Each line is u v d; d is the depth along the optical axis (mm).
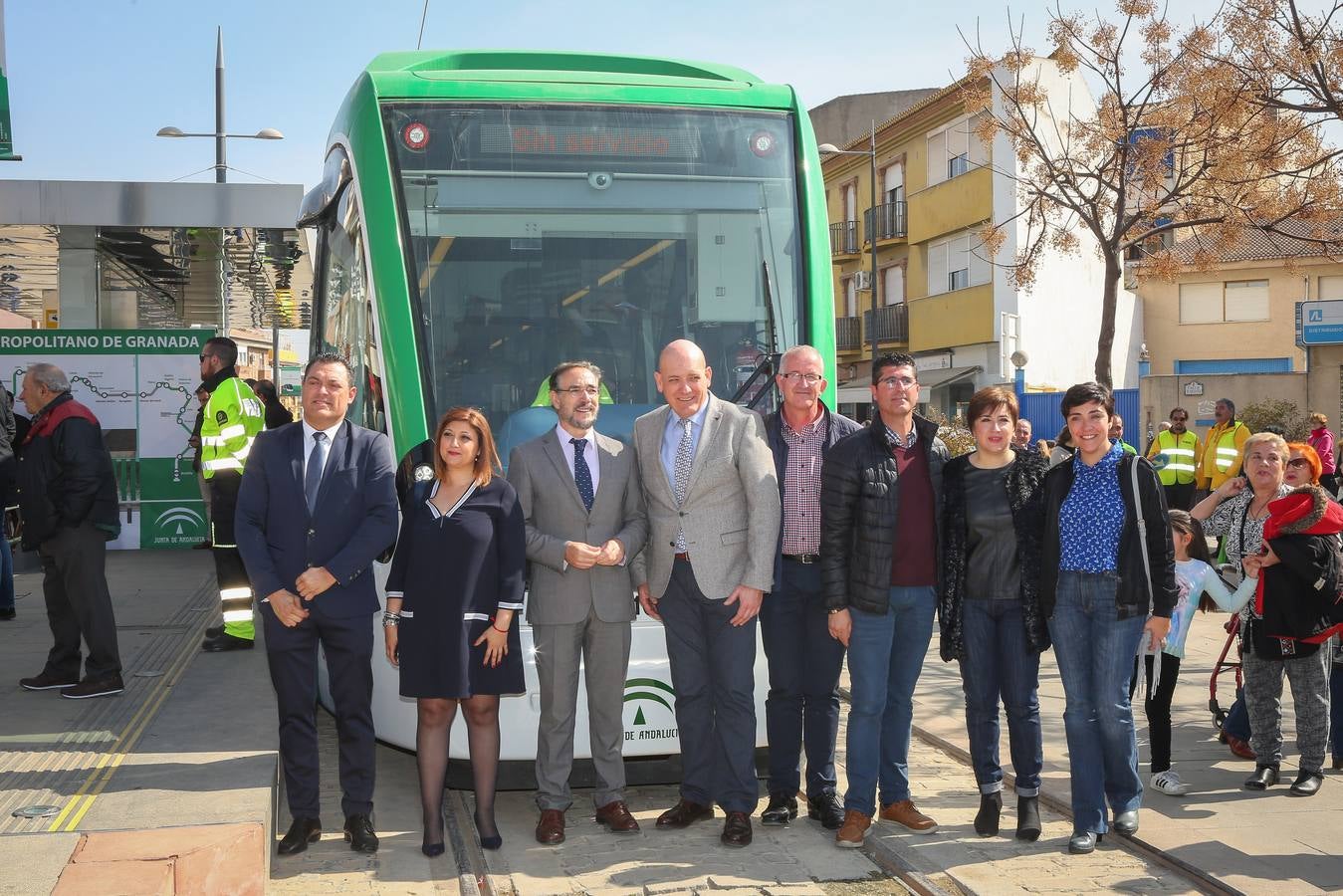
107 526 6863
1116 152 15758
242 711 6531
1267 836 5789
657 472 5949
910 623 5988
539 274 6820
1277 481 6855
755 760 6500
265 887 4754
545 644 5906
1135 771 5852
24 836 4582
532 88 7055
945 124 32750
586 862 5598
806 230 7195
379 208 6711
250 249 16562
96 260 15969
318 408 5531
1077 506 5820
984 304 31047
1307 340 27203
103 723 6273
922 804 6441
